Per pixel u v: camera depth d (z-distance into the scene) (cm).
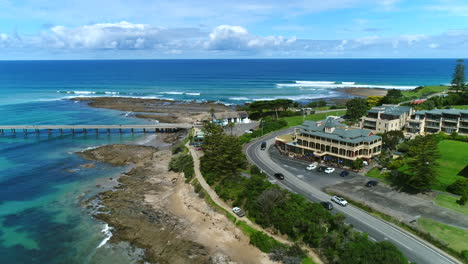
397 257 4725
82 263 5684
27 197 8181
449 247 5200
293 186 7681
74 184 8981
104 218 7112
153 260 5738
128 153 11606
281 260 5478
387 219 6097
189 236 6347
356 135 8912
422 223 5888
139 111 19612
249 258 5641
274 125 13238
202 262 5594
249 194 7081
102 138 13988
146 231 6550
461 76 18438
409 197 6938
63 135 14538
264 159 9738
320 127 9825
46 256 5894
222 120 15038
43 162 10794
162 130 15125
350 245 5125
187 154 10388
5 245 6225
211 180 8212
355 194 7131
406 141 9950
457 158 8712
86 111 19638
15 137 14150
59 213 7381
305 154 9900
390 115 11231
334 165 8994
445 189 7200
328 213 6038
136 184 8925
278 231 6181
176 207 7556
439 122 11275
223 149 8388
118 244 6212
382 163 8481
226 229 6512
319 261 5325
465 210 6328
